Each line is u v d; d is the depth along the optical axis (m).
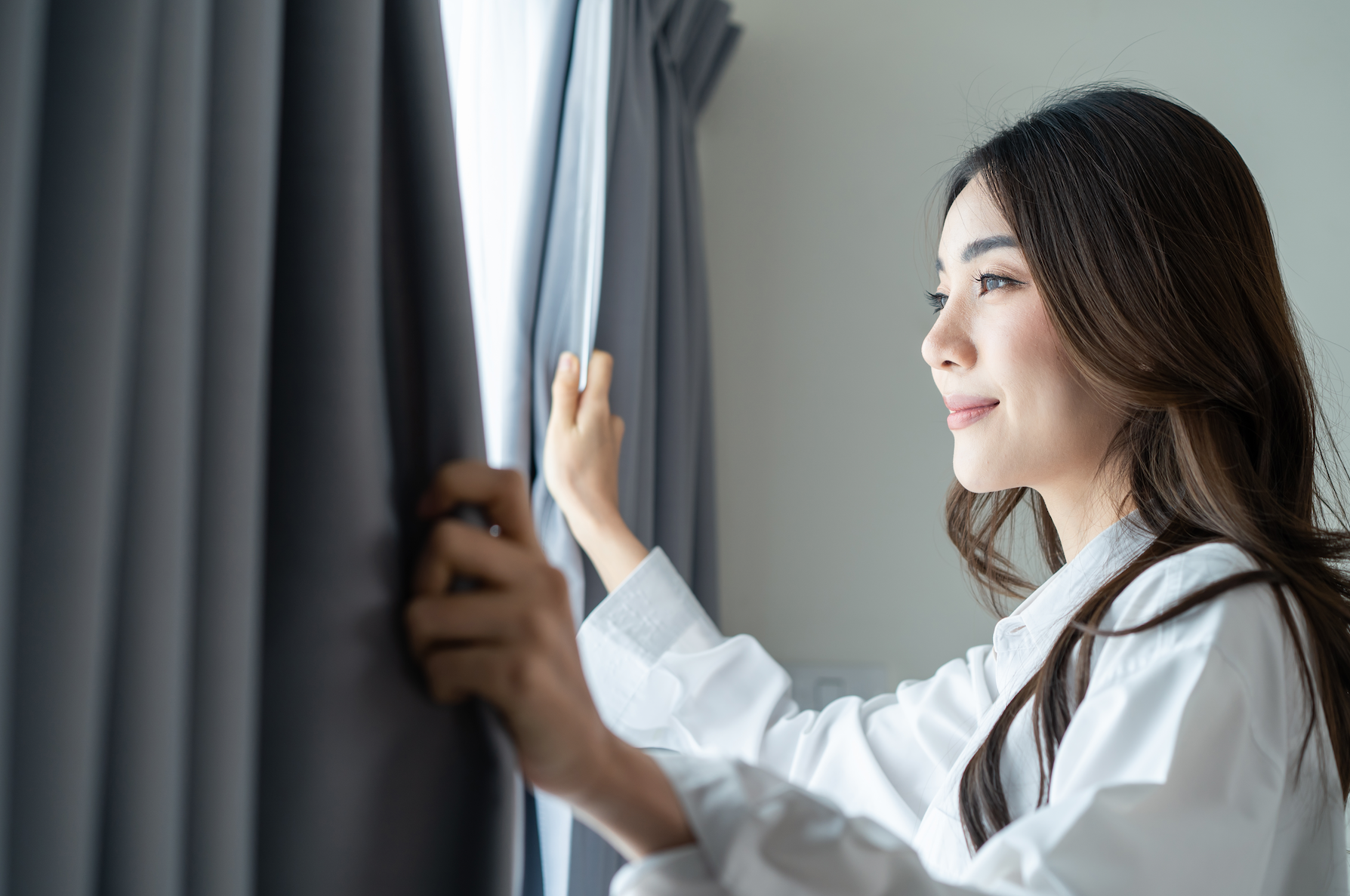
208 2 0.42
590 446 1.02
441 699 0.40
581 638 1.01
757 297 1.70
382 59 0.54
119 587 0.37
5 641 0.33
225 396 0.41
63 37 0.37
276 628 0.44
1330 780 0.61
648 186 1.26
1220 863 0.46
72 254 0.36
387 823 0.44
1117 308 0.71
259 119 0.43
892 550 1.62
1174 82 1.59
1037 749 0.61
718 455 1.68
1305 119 1.54
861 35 1.71
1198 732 0.48
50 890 0.34
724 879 0.40
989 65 1.66
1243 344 0.71
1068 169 0.73
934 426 1.63
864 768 0.89
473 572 0.39
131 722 0.37
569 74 1.14
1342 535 0.68
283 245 0.47
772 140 1.72
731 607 1.65
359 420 0.45
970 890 0.42
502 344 1.07
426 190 0.53
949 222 0.82
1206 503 0.66
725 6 1.59
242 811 0.40
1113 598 0.63
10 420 0.33
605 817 0.40
